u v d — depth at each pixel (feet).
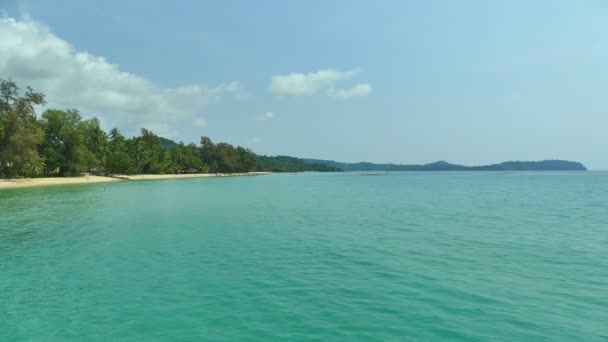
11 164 266.98
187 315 35.65
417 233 79.87
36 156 263.70
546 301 38.96
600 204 148.77
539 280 45.98
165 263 54.08
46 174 325.01
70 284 44.70
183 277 47.32
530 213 117.60
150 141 520.42
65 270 50.37
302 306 37.70
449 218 105.19
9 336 31.81
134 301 39.27
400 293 41.34
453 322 33.88
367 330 32.32
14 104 258.57
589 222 96.94
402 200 171.94
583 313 35.81
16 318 35.29
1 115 248.11
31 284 44.78
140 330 32.71
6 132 249.14
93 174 402.11
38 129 270.67
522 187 296.30
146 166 497.05
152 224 92.12
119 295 41.01
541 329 32.42
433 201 165.89
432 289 42.73
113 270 50.34
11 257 57.62
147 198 173.37
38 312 36.63
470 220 101.04
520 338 30.83
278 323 33.83
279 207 137.49
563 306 37.58
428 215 112.57
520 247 65.41
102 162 377.71
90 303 38.78
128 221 97.04
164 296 40.70
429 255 59.26
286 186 322.55
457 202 160.35
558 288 43.04
